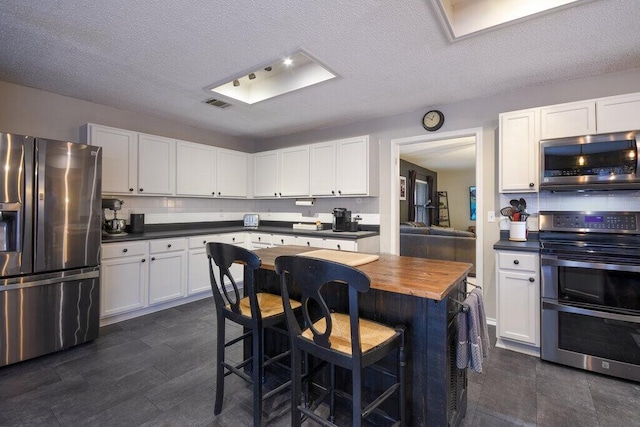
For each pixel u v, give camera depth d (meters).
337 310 1.73
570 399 1.84
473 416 1.70
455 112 3.27
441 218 9.24
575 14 1.78
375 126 3.87
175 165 3.83
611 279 2.05
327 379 1.79
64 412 1.72
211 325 2.97
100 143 3.16
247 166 4.75
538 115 2.57
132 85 2.86
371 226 3.92
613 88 2.55
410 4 1.72
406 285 1.31
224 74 2.62
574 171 2.40
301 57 2.66
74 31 1.99
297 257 1.22
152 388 1.95
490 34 1.99
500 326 2.50
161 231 3.87
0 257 2.18
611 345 2.05
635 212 2.38
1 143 2.17
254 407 1.53
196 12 1.80
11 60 2.38
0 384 2.00
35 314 2.33
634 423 1.63
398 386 1.37
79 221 2.56
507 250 2.46
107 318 2.98
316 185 4.07
